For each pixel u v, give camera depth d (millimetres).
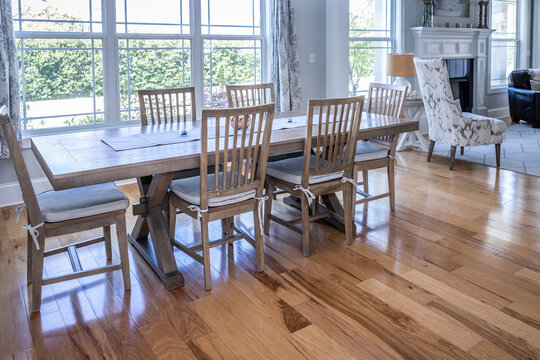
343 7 5383
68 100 4172
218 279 2592
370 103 3832
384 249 2930
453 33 6898
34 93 4004
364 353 1929
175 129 3100
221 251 2953
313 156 3189
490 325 2107
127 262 2447
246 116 2346
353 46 6105
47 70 4031
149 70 4543
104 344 2027
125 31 4352
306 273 2639
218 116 2236
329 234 3191
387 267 2688
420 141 5648
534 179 4402
